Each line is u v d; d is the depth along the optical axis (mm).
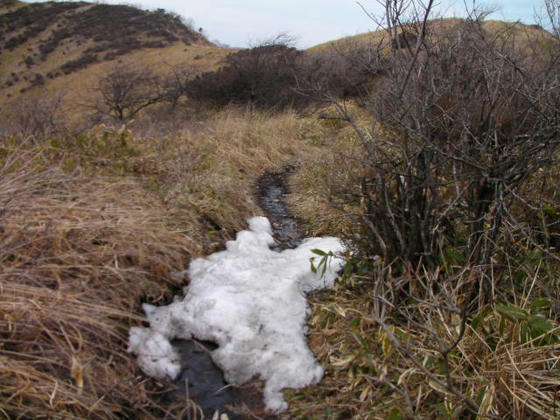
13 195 2807
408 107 2617
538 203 2818
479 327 2340
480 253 2613
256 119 9492
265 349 2639
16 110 5195
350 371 2393
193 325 2830
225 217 4430
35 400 1940
